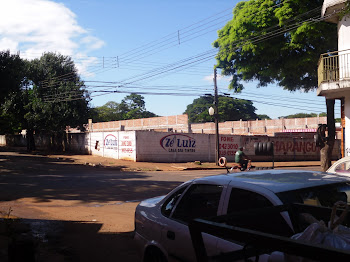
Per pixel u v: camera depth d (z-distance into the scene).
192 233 2.17
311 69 28.53
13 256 4.66
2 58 26.81
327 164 17.03
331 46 26.06
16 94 35.00
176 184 15.32
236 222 2.53
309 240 2.26
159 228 3.95
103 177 17.84
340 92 15.77
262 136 35.06
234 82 32.16
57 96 36.81
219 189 3.53
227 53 29.28
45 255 5.61
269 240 1.71
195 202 3.74
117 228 7.61
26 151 39.56
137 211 4.67
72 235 6.98
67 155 34.53
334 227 2.33
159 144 29.56
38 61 37.88
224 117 91.31
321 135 17.11
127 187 14.26
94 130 54.44
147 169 23.78
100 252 5.89
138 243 4.40
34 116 36.09
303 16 25.27
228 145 33.34
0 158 28.53
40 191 13.04
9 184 14.71
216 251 2.92
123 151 29.86
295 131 40.34
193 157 31.41
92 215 9.00
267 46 27.22
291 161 36.06
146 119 46.44
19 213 9.16
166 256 3.77
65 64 38.59
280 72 29.39
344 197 3.16
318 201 3.02
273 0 27.45
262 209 2.68
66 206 10.27
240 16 28.31
